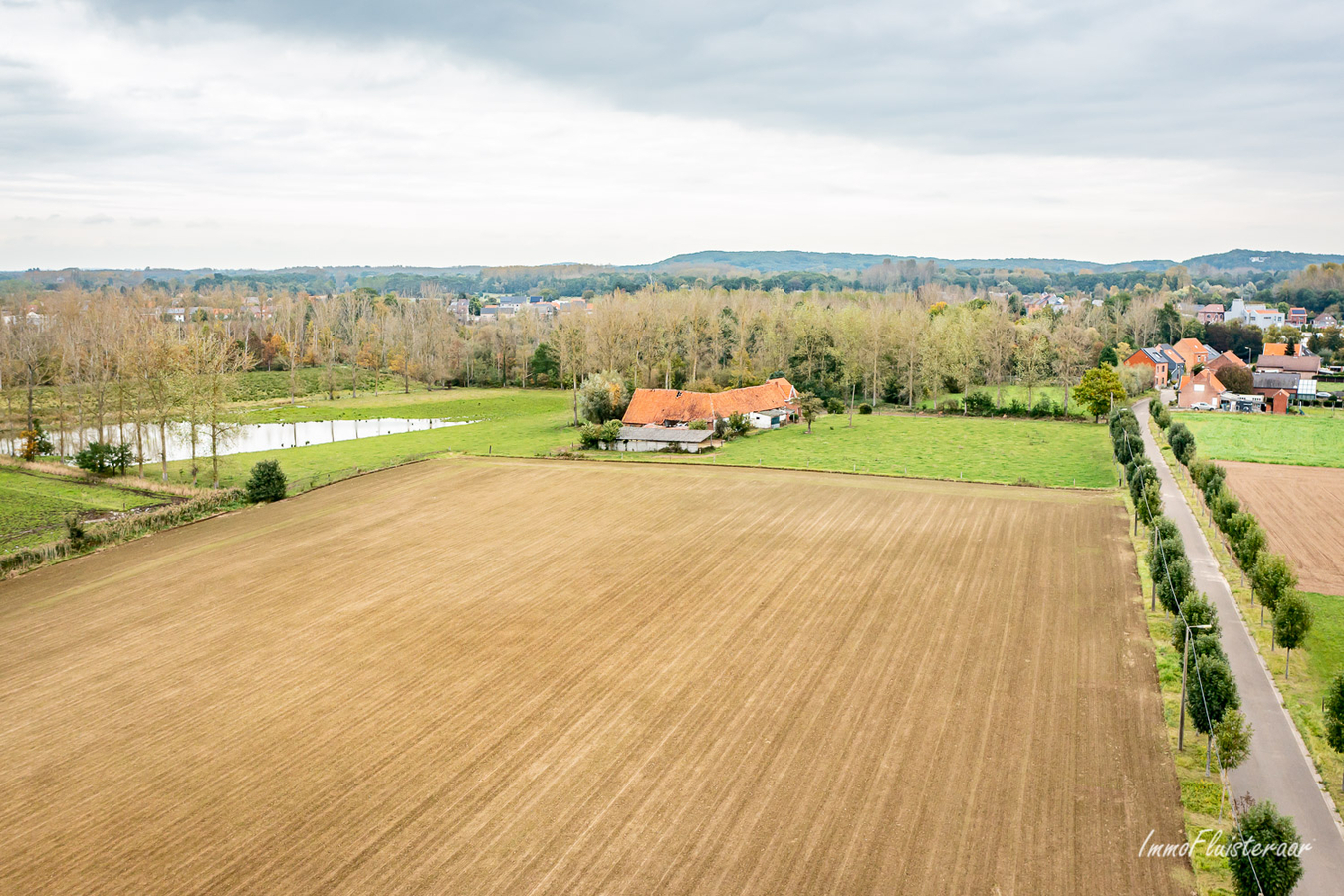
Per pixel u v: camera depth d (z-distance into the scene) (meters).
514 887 23.64
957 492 68.12
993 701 33.53
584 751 30.44
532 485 71.75
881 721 32.09
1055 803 27.06
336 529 59.22
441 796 27.92
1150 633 39.69
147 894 23.80
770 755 29.94
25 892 23.97
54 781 29.36
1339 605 43.56
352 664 37.72
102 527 58.34
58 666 38.19
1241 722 28.83
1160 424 96.94
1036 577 47.38
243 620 42.91
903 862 24.38
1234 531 47.62
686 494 67.94
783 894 23.19
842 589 45.84
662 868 24.30
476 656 38.28
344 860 24.92
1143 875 23.88
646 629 40.94
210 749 31.08
